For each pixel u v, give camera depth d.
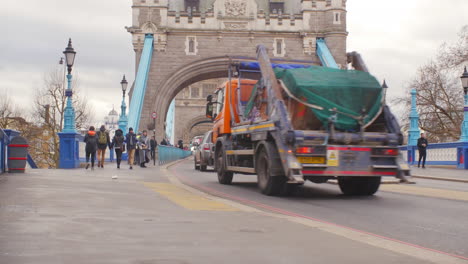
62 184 11.62
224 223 6.59
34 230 5.56
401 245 5.45
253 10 48.91
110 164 27.27
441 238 6.40
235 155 14.25
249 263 4.36
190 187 13.52
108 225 6.11
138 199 9.27
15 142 15.70
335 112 11.02
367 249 5.08
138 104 44.19
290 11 58.25
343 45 48.09
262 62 12.29
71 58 21.94
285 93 11.39
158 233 5.68
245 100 14.17
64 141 21.59
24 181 11.99
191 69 48.56
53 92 46.66
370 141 11.13
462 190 13.66
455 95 41.44
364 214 8.63
